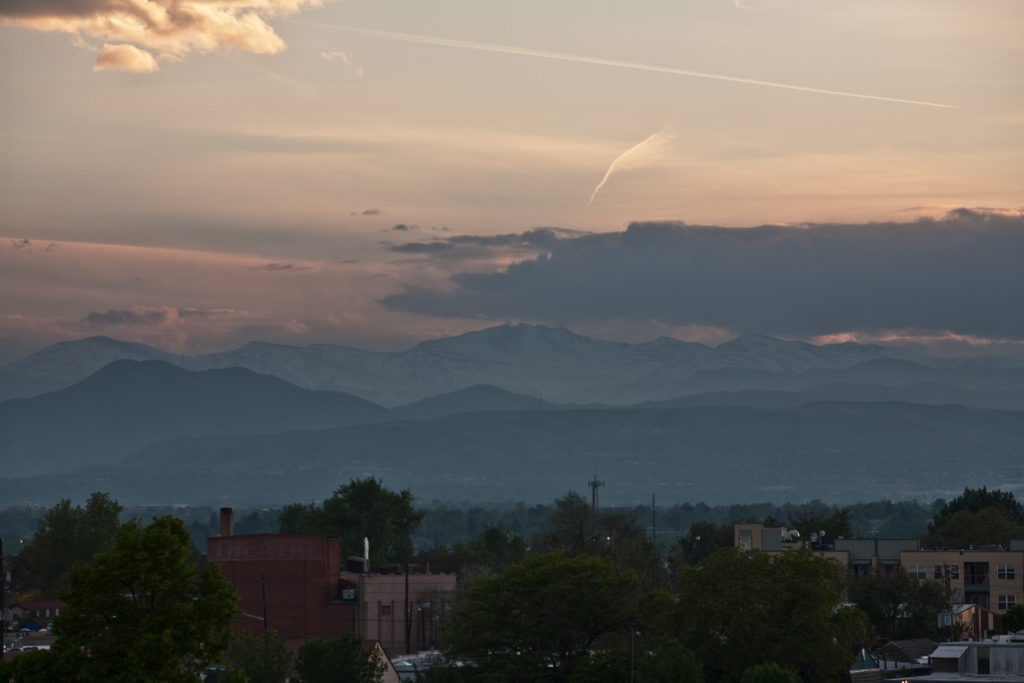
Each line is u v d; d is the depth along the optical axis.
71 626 137.62
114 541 142.12
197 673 144.50
